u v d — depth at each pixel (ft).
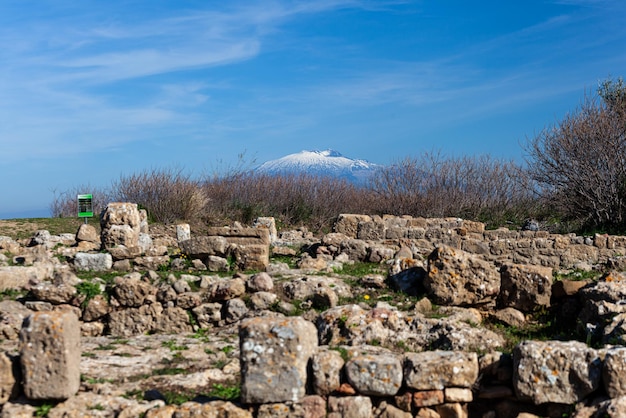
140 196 96.89
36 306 40.01
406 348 33.24
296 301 41.29
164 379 29.81
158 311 40.83
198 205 97.96
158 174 98.17
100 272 47.55
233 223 93.30
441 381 25.49
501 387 26.20
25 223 86.17
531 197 100.78
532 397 25.07
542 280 38.37
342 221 67.15
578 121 93.04
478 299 39.06
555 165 93.61
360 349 29.76
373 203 108.68
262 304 40.88
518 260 58.85
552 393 24.93
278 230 98.84
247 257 48.21
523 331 37.35
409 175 106.63
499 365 26.50
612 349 24.81
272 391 25.00
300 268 49.11
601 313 34.45
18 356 26.09
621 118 92.84
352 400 25.29
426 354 26.68
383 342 33.78
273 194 107.76
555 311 38.40
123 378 29.94
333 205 109.50
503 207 100.83
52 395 25.39
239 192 105.91
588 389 24.62
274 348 25.11
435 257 39.96
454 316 36.55
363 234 63.72
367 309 37.35
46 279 45.09
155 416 25.05
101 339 38.04
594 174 88.99
